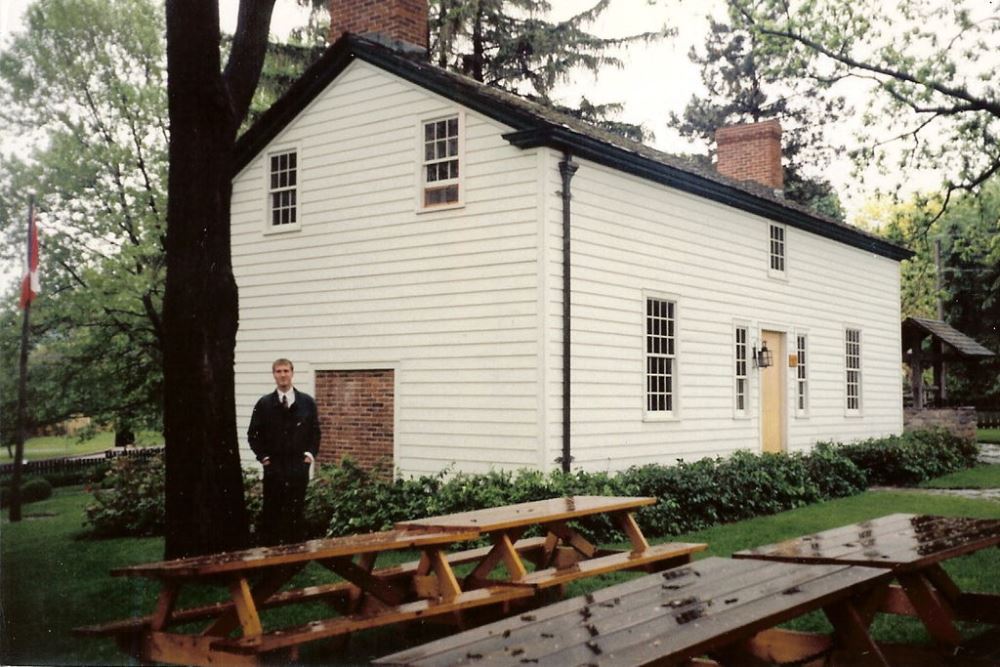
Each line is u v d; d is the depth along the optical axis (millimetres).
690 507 11922
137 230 23641
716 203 17016
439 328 13797
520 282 12938
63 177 22844
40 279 23000
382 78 14781
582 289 13383
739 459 14477
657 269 15188
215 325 8789
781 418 19203
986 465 21922
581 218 13469
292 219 16047
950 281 38844
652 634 3623
